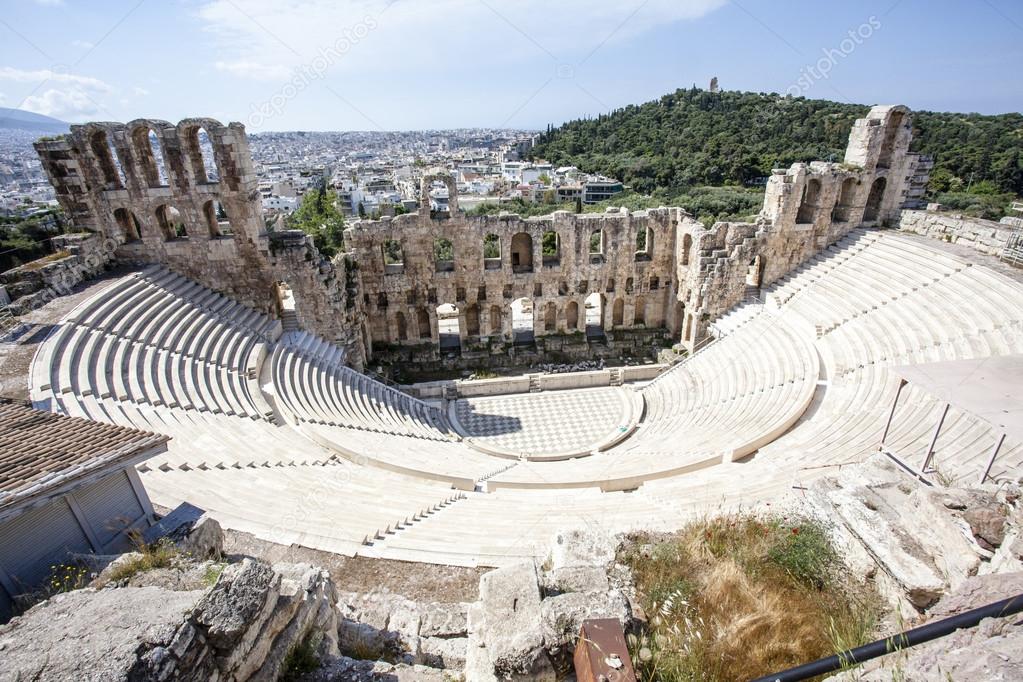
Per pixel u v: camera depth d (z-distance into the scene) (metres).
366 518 15.42
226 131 28.41
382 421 27.23
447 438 28.02
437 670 8.01
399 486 18.58
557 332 39.94
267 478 17.52
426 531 14.88
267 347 29.34
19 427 11.88
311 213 68.25
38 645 6.00
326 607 8.71
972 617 4.59
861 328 27.05
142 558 8.77
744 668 6.50
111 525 11.14
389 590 12.21
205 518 11.18
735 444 21.42
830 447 18.70
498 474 21.86
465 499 18.11
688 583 7.78
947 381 12.83
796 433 21.67
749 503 14.07
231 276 31.36
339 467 19.81
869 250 32.72
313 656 7.80
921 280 27.62
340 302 32.78
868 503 8.91
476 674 7.48
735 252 34.09
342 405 27.30
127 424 18.47
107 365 21.66
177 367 23.50
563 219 36.47
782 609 7.43
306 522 14.65
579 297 38.78
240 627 6.47
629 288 39.66
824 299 31.14
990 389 12.45
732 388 28.55
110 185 29.58
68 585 9.46
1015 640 4.58
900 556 7.74
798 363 26.97
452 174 34.44
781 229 34.31
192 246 30.48
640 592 7.88
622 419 30.70
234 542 13.41
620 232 37.56
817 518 9.27
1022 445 15.62
